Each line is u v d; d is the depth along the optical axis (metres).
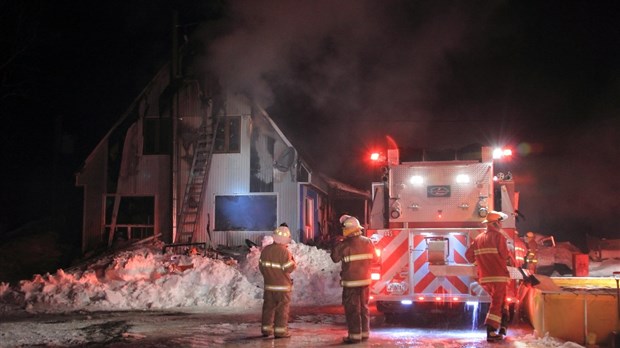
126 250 21.33
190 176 22.98
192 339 8.76
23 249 23.09
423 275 9.62
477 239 8.66
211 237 22.84
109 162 23.86
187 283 13.96
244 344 8.31
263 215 22.81
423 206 10.30
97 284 14.20
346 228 8.50
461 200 10.23
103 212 23.59
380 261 9.74
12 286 14.73
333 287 15.18
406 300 9.59
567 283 10.97
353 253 8.41
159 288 13.77
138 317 11.49
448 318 10.84
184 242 22.70
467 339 8.66
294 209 22.62
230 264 16.94
